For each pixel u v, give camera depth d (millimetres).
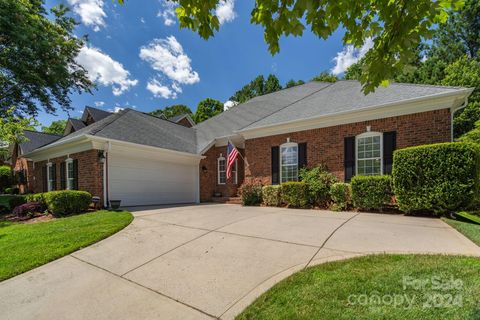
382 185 8070
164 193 13102
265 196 11469
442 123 8359
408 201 7277
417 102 8672
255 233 5688
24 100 16125
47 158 14141
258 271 3705
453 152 6617
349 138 10273
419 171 7098
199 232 5992
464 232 4961
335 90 13453
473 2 25453
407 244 4414
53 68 15586
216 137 15711
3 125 13703
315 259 3967
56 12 16375
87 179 10750
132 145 11344
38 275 3953
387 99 9617
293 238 5145
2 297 3330
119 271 4004
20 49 13906
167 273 3842
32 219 9008
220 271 3793
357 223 6328
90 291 3418
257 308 2727
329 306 2602
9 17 13023
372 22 2631
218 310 2840
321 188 9891
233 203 13289
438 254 3791
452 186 6566
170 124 17781
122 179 11258
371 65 2738
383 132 9477
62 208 8992
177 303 3031
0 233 6695
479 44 25938
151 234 5941
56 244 5223
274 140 12641
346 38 2934
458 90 7859
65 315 2883
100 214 8547
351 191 8719
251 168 13445
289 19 2623
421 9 2266
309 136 11445
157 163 12844
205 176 15172
